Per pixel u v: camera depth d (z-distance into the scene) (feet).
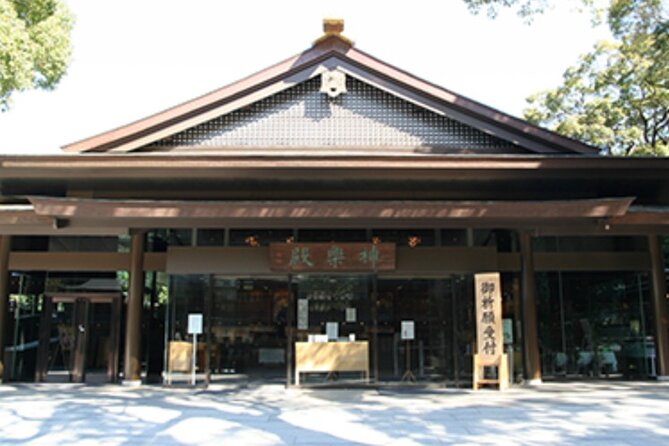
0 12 35.91
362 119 42.42
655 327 46.42
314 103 42.55
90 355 47.60
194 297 43.34
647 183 42.70
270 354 42.78
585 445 23.45
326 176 39.86
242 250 43.14
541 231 39.40
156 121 40.34
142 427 27.43
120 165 38.09
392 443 23.99
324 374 42.16
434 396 37.52
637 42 51.16
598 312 49.65
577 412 30.99
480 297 40.91
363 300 43.27
